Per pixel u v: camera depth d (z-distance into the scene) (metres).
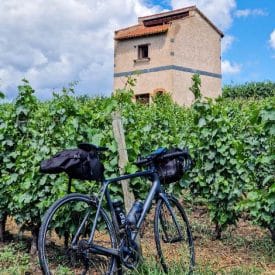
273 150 4.43
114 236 3.29
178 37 23.59
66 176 4.08
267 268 4.13
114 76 25.12
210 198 5.28
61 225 3.89
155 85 23.77
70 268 3.63
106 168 3.96
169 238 3.60
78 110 4.38
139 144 4.46
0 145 4.67
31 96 4.73
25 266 3.83
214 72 25.66
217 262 4.20
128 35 24.53
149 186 4.00
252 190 4.80
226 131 5.17
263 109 4.29
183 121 9.52
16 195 4.39
